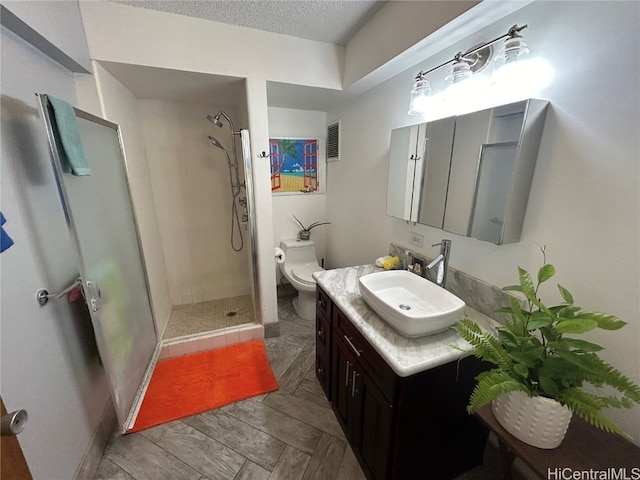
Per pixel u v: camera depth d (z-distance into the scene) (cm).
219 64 168
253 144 191
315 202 294
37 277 107
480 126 114
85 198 122
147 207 221
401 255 177
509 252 116
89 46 145
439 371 102
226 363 203
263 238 213
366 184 218
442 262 136
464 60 118
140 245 184
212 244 273
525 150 100
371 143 205
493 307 122
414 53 139
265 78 180
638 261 80
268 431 150
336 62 194
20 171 104
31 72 114
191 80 180
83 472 122
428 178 145
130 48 151
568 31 89
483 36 116
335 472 129
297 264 276
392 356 99
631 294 82
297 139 271
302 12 153
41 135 117
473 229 122
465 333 87
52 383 109
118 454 137
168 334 222
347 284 157
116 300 145
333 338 151
